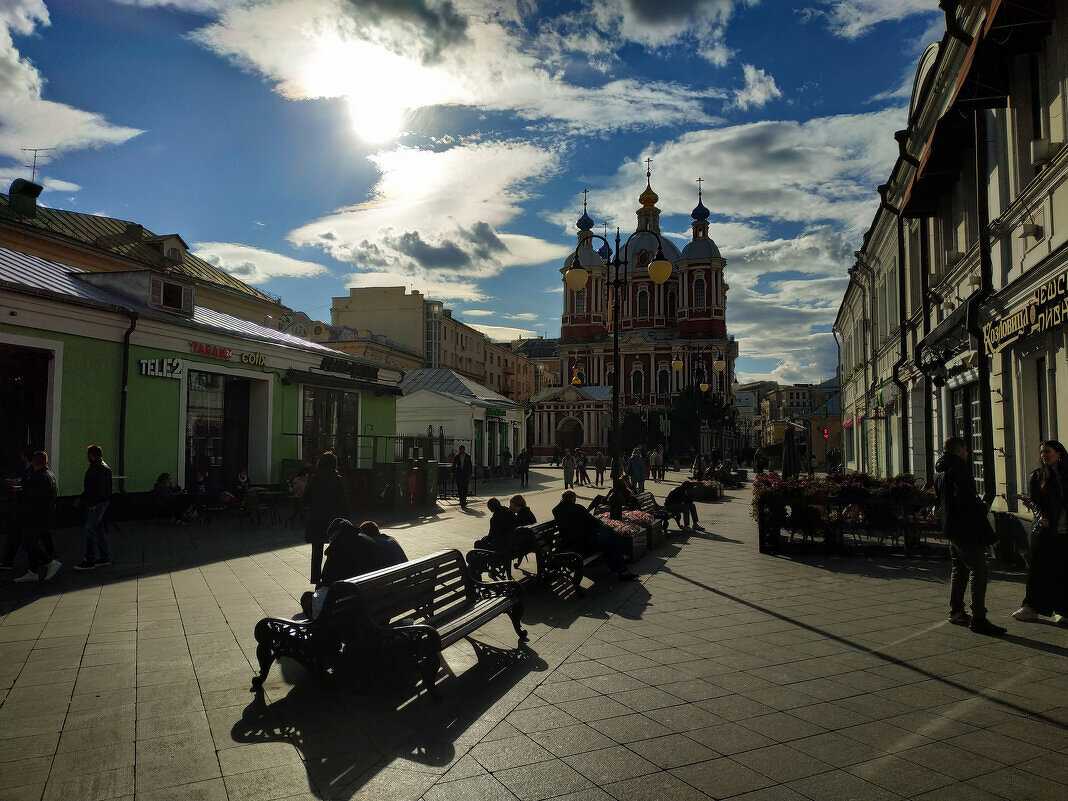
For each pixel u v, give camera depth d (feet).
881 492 36.83
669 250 263.70
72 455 43.11
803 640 20.66
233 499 45.75
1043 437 32.42
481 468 123.03
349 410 72.38
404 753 12.92
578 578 27.14
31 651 18.80
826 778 11.87
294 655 15.94
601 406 241.35
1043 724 14.17
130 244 86.74
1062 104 28.27
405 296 225.56
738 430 275.59
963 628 21.80
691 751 12.98
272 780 11.81
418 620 18.28
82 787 11.46
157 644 19.54
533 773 12.10
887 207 59.21
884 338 72.90
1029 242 31.53
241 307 102.94
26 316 40.42
